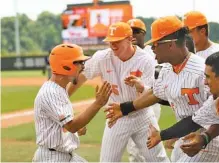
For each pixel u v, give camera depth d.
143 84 5.97
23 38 70.38
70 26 36.97
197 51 6.68
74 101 20.00
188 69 4.82
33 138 11.52
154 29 4.80
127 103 5.36
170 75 4.95
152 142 4.78
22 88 26.42
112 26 6.25
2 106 18.67
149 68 6.33
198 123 4.61
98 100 4.81
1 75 38.12
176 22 4.76
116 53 6.27
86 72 6.56
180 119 5.03
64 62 4.84
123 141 6.51
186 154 4.60
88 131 12.05
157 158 6.54
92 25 36.41
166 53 4.80
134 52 6.37
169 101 5.07
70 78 4.93
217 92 4.29
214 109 4.48
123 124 6.44
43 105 4.85
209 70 4.25
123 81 6.39
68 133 5.00
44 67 38.34
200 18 6.45
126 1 35.25
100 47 36.25
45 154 4.97
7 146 10.49
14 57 44.78
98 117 14.15
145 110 6.49
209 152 4.86
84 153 9.41
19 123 14.22
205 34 6.54
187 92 4.84
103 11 35.75
